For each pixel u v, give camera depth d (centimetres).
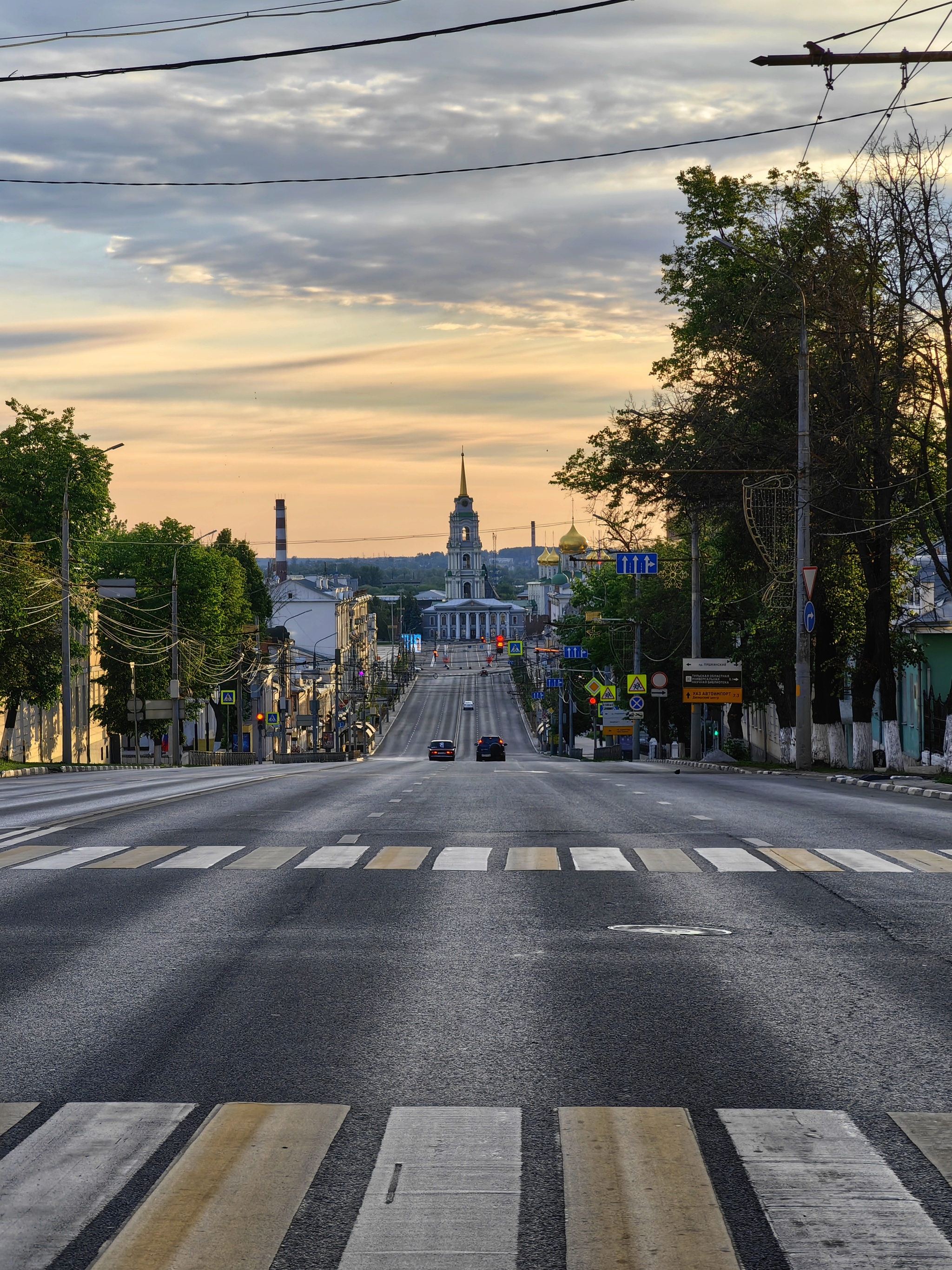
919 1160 639
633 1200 591
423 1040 856
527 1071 789
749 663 5725
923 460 4053
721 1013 921
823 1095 742
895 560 4922
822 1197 593
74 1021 905
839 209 4116
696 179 4766
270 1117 705
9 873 1585
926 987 998
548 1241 548
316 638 16788
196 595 8556
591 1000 959
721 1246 543
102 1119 702
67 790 3475
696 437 4572
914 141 3719
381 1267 526
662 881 1513
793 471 4122
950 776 3628
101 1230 563
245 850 1814
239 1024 896
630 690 7338
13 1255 537
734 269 4684
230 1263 530
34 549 6388
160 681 8175
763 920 1267
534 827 2120
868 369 3859
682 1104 727
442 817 2305
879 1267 523
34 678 6406
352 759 10912
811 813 2380
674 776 4228
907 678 5775
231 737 11250
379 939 1184
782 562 4450
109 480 6756
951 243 3647
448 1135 677
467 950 1134
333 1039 858
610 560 8394
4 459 6450
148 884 1497
